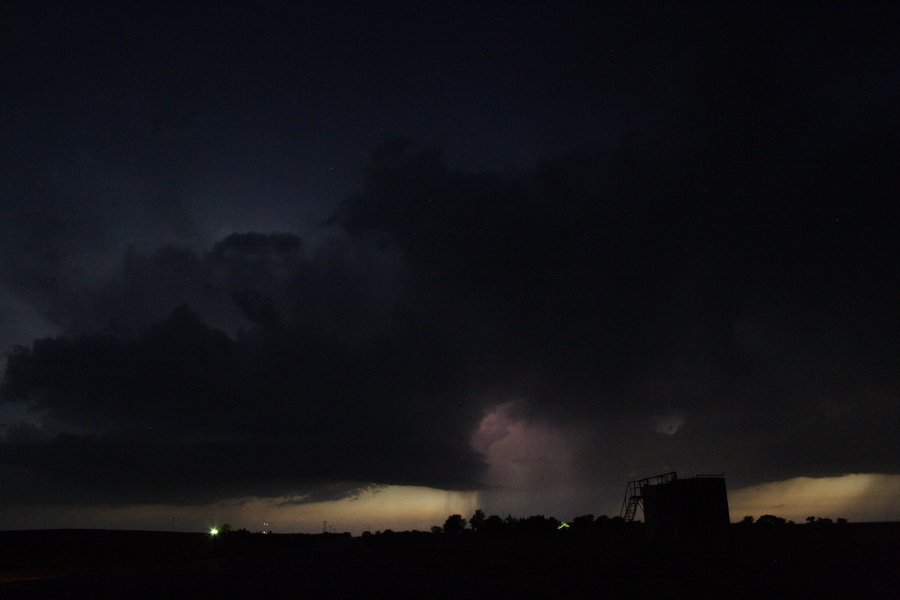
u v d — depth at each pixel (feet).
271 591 84.79
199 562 170.71
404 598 72.64
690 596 69.21
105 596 84.07
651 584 80.79
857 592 70.03
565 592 74.90
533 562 123.44
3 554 240.32
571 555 138.10
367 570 118.32
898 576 82.89
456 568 116.67
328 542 361.30
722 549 128.98
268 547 294.05
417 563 134.51
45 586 102.27
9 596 87.61
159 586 96.48
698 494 162.61
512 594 74.23
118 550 263.29
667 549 139.74
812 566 96.02
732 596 68.90
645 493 176.24
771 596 68.44
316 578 103.40
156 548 278.87
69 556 224.74
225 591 86.33
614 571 99.66
